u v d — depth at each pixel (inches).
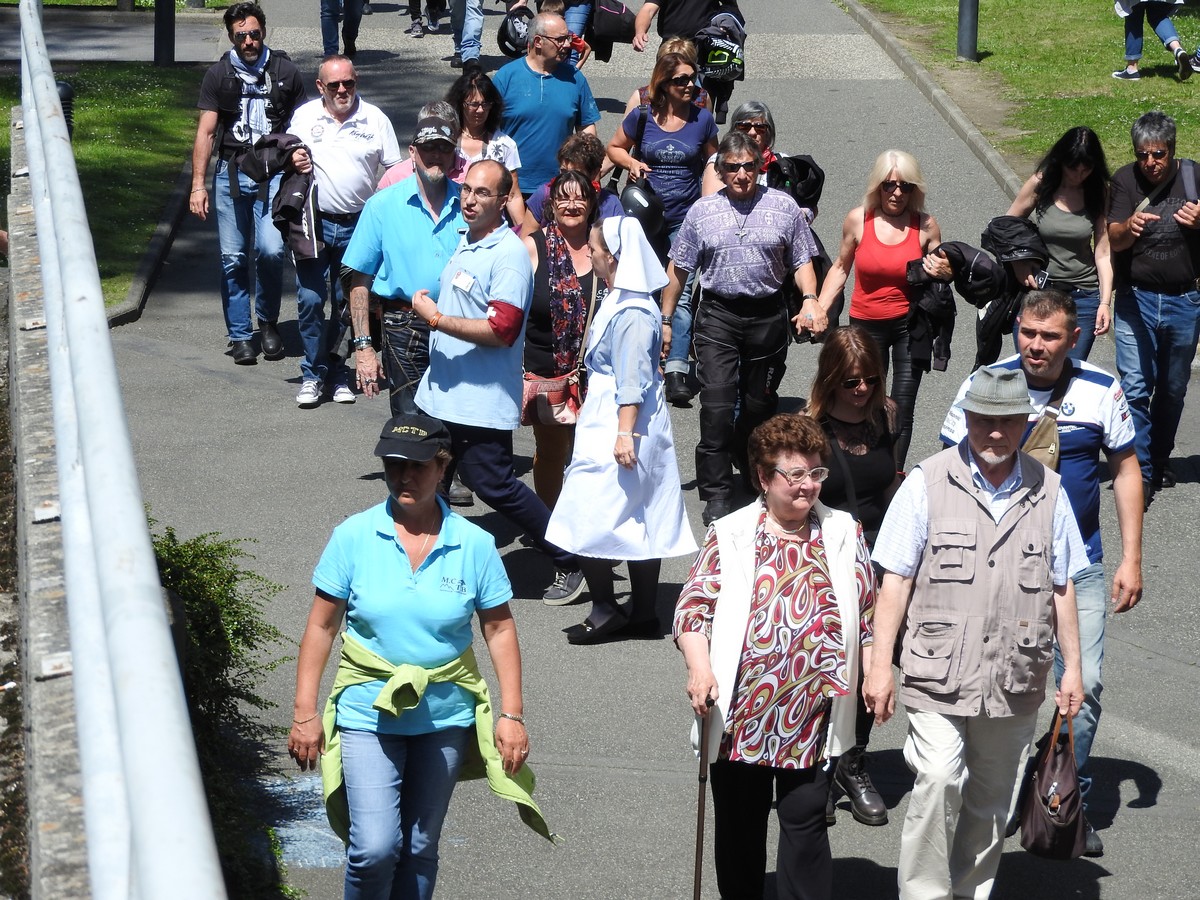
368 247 858.8
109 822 218.1
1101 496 954.1
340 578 471.5
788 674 493.7
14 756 358.9
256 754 629.9
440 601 467.8
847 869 577.6
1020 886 569.0
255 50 1141.7
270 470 979.3
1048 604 506.3
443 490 884.0
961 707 502.6
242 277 1181.7
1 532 489.7
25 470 450.6
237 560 839.1
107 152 1658.5
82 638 247.9
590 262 834.2
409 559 471.5
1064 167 904.9
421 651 468.1
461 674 477.1
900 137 1733.5
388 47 2096.5
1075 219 916.0
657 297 1057.5
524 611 798.5
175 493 936.9
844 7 2404.0
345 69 1064.8
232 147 1151.0
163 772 171.8
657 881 560.1
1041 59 2015.3
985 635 502.3
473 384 764.6
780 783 504.4
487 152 1019.3
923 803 505.0
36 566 387.9
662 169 1068.5
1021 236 820.6
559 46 1156.5
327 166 1073.5
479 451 768.9
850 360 592.1
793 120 1800.0
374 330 908.0
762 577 500.4
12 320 626.2
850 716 502.3
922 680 506.9
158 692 188.4
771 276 882.1
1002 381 489.7
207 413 1082.7
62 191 507.2
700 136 1069.1
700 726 499.2
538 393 825.5
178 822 163.5
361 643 472.4
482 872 563.2
